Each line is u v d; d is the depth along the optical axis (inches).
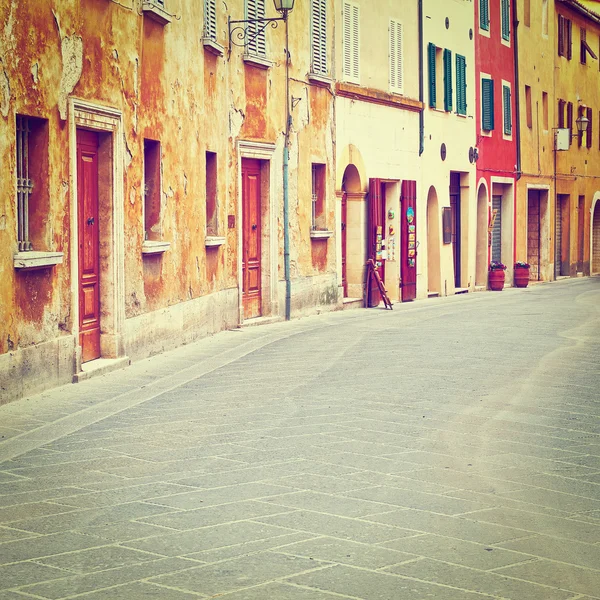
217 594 214.5
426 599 213.8
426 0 1246.3
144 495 293.9
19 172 467.2
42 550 243.9
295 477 315.0
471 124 1434.5
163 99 631.2
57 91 482.9
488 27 1503.4
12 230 438.6
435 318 880.9
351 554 241.9
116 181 555.2
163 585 219.9
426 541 253.3
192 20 685.9
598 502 296.7
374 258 1063.0
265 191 851.4
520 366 565.6
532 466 338.6
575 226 1945.1
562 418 422.0
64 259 492.7
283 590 217.3
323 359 593.0
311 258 940.6
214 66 736.3
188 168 679.7
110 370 541.0
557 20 1855.3
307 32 929.5
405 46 1184.2
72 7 497.7
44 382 472.4
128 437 374.6
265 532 258.5
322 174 971.9
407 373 535.2
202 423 401.1
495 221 1573.6
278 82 866.8
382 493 297.7
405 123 1179.3
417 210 1224.8
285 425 396.8
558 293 1344.7
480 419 414.9
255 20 775.1
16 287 443.2
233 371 548.4
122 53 562.6
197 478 313.9
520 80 1653.5
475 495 299.0
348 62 1027.3
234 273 785.6
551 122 1813.5
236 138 785.6
